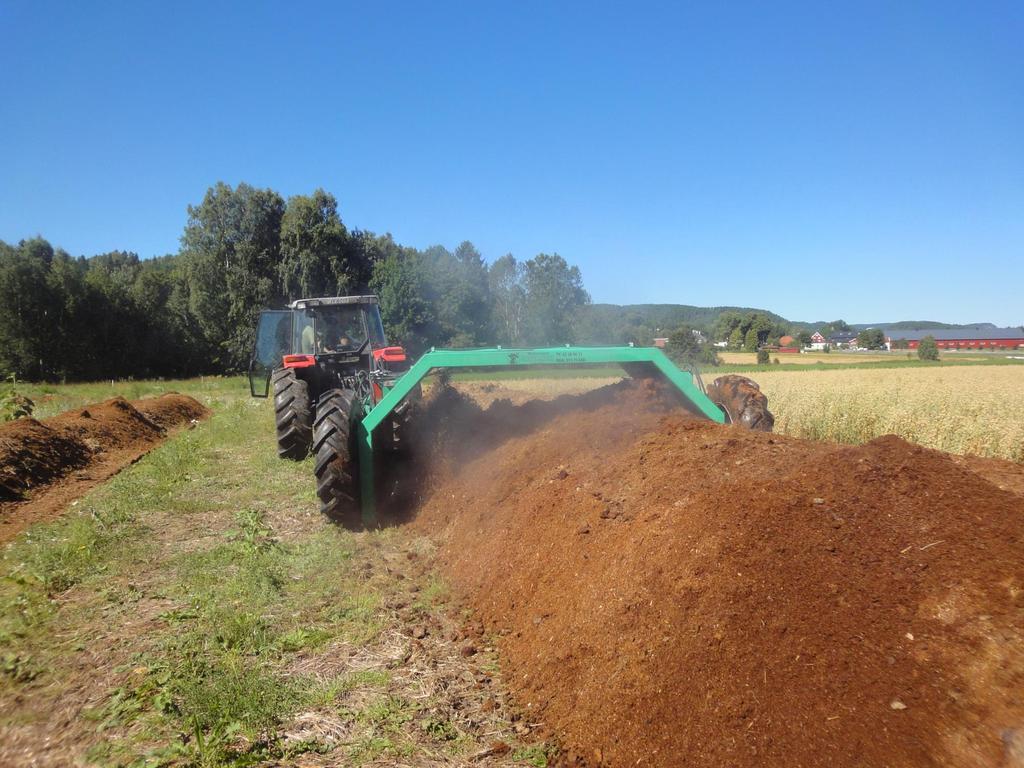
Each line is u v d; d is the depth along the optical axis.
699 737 2.57
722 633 2.85
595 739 2.88
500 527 5.12
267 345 12.05
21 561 5.44
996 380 24.12
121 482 8.25
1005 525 2.78
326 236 44.25
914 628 2.50
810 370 36.09
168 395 19.64
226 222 47.75
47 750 3.01
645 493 4.25
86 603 4.65
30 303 41.88
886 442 3.62
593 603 3.54
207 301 47.31
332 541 5.93
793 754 2.33
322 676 3.62
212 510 7.05
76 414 12.44
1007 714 2.10
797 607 2.79
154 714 3.26
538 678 3.44
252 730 3.10
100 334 44.66
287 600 4.66
